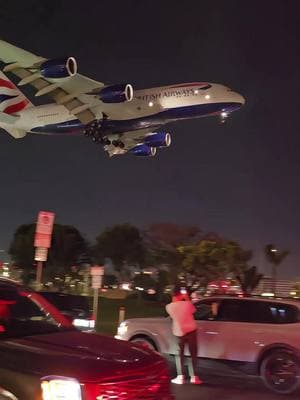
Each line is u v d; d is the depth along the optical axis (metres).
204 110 27.42
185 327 10.59
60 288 52.56
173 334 11.05
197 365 11.12
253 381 11.18
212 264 45.81
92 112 29.08
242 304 11.01
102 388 4.41
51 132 33.03
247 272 48.28
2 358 4.67
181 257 47.81
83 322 13.98
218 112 27.80
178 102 27.64
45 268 51.38
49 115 32.59
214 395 9.69
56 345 5.00
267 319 10.66
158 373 4.88
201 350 11.07
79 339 5.29
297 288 56.31
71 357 4.68
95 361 4.63
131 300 49.62
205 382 10.88
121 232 55.03
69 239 51.91
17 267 52.81
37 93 28.59
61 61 24.97
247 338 10.61
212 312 11.22
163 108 28.05
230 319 10.96
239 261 46.88
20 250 51.94
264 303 10.83
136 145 30.28
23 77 28.17
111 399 4.43
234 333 10.77
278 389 10.14
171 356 11.38
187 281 47.12
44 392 4.40
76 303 14.24
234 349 10.72
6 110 34.41
